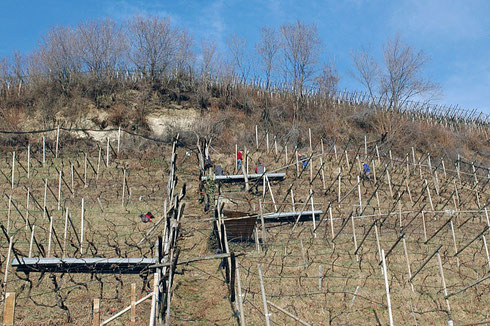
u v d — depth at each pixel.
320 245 18.22
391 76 37.66
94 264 15.13
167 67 38.25
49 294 14.27
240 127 34.75
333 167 27.92
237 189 24.27
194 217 20.30
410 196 23.78
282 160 28.94
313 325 13.59
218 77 39.03
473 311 14.95
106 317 13.34
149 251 16.62
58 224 18.89
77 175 24.42
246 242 18.03
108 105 34.16
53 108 32.91
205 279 15.69
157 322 12.40
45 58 35.59
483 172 31.50
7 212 19.67
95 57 36.56
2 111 31.97
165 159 27.73
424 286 15.96
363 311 14.43
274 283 15.42
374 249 18.16
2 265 15.58
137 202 21.70
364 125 37.03
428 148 35.41
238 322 13.48
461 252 18.56
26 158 26.36
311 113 37.78
